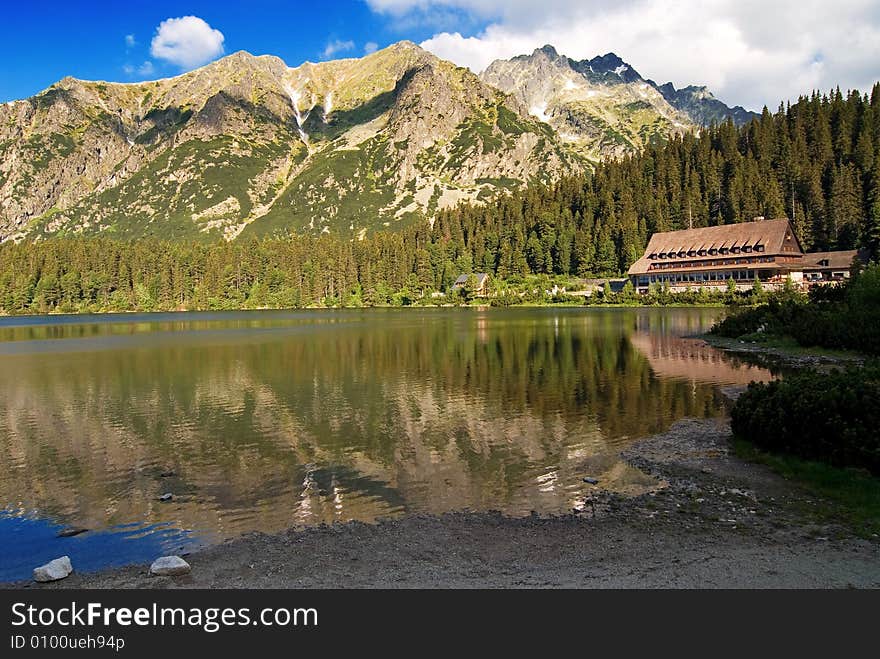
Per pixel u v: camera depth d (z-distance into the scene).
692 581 12.84
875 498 17.25
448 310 173.88
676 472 21.81
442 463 24.19
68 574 14.66
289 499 20.39
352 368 53.25
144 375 50.97
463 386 42.47
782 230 156.38
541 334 82.06
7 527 18.19
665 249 182.75
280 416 33.94
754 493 18.95
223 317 162.88
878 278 57.81
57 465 24.98
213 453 26.52
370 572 14.20
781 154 197.75
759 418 23.59
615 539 15.77
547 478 21.84
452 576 13.77
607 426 29.67
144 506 20.00
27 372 53.78
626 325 94.44
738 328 69.06
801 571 13.12
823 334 55.16
